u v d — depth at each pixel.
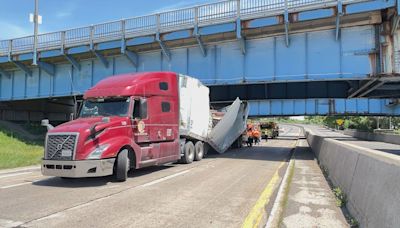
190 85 18.42
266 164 18.11
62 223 6.92
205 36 23.89
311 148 30.86
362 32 20.14
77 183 11.76
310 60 21.48
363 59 20.06
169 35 24.52
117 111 12.96
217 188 10.84
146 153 13.53
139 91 13.52
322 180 12.27
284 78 22.11
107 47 27.22
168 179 12.62
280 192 9.98
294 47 22.00
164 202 8.83
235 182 12.02
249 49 23.34
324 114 48.69
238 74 23.53
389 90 30.12
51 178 12.98
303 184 11.36
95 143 11.39
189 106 18.25
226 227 6.73
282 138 59.59
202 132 20.33
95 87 14.04
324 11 19.86
